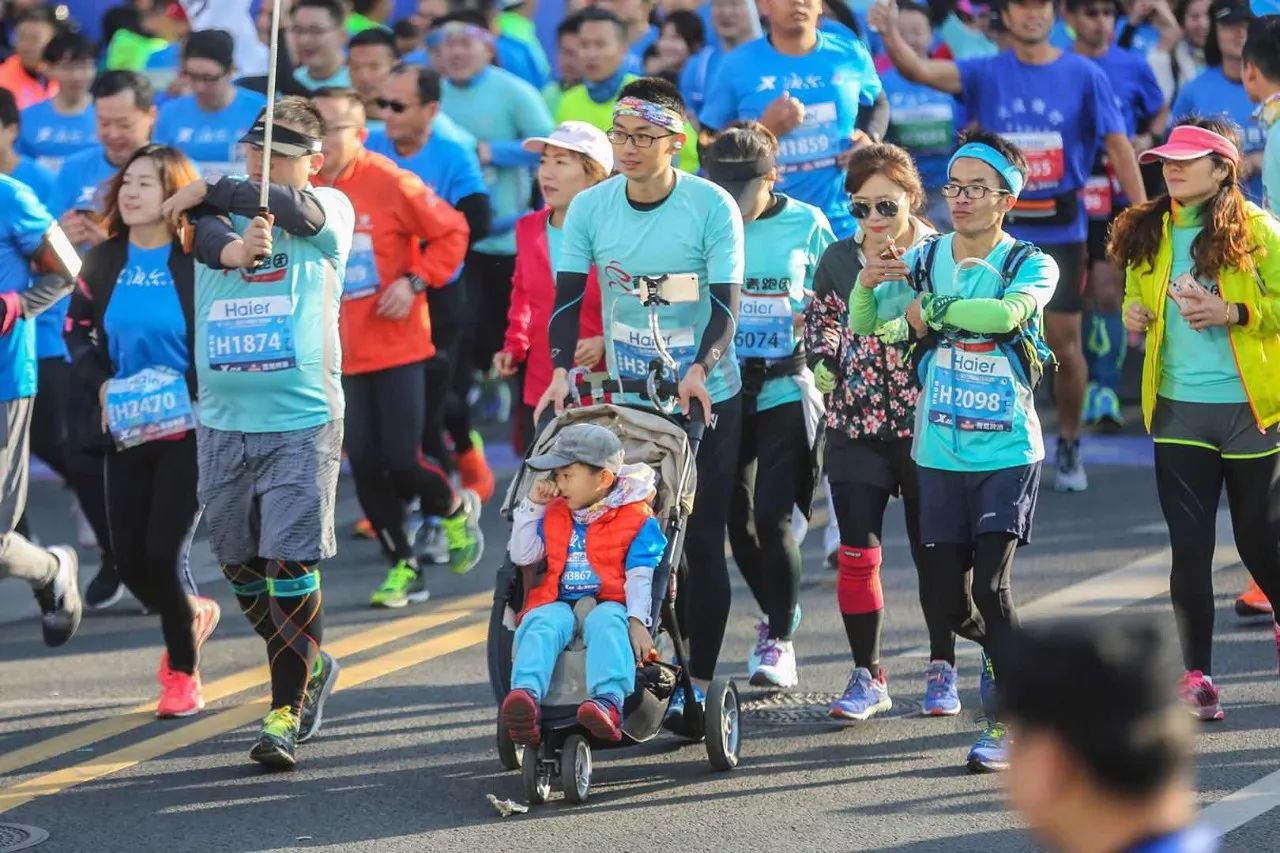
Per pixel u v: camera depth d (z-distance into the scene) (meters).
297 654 20.09
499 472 37.66
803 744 20.27
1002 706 6.61
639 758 19.95
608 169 24.56
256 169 20.36
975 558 19.23
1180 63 44.38
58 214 30.09
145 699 23.05
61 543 32.72
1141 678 6.38
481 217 32.06
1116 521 30.69
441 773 19.69
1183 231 20.36
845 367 20.50
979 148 18.72
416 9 52.41
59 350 30.09
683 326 20.19
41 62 37.06
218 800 18.95
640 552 18.23
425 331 27.84
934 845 16.94
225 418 20.16
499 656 18.36
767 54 29.59
